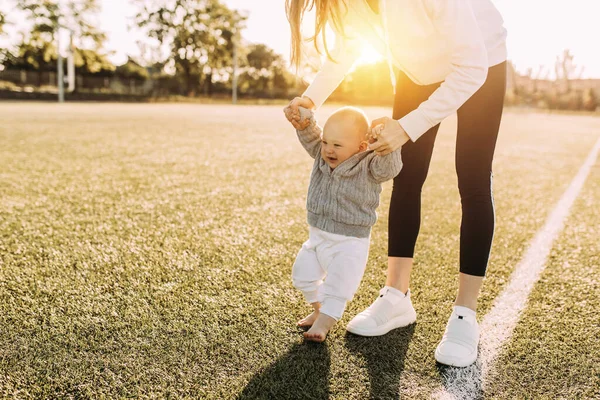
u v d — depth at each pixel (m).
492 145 1.81
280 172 5.29
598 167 6.71
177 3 48.47
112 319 1.85
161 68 51.09
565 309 2.09
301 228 3.13
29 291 2.07
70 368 1.53
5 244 2.65
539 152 8.43
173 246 2.71
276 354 1.65
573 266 2.65
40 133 8.55
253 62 64.69
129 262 2.44
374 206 1.78
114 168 5.17
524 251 2.90
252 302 2.03
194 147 7.29
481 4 1.76
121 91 44.44
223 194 4.09
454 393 1.48
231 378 1.50
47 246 2.64
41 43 43.56
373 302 2.04
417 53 1.71
